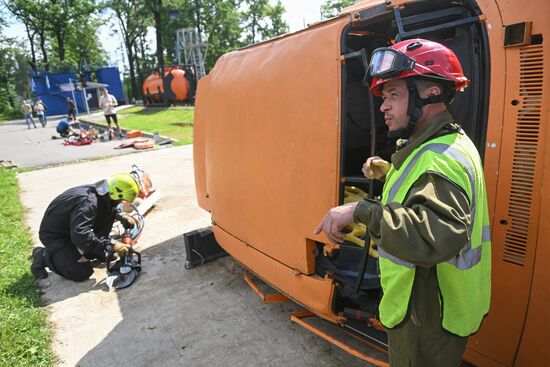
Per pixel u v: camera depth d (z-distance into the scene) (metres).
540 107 1.76
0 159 13.36
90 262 4.62
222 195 3.49
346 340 2.93
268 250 3.01
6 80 51.22
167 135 15.63
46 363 2.95
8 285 4.07
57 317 3.57
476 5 1.95
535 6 1.76
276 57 2.79
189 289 3.92
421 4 2.20
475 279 1.53
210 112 3.60
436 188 1.38
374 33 2.89
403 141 1.69
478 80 2.05
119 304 3.74
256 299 3.64
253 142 2.96
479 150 1.99
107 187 4.22
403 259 1.36
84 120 26.19
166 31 42.72
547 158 1.76
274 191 2.81
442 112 1.55
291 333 3.12
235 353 2.95
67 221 4.12
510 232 1.90
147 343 3.14
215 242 4.44
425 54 1.49
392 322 1.60
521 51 1.80
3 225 5.99
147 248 5.02
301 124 2.53
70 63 46.22
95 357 3.02
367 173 2.06
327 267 2.66
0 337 3.12
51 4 46.22
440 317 1.54
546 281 1.81
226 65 3.48
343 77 2.31
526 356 1.95
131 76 49.34
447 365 1.61
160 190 7.61
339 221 1.61
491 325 2.04
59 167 11.02
